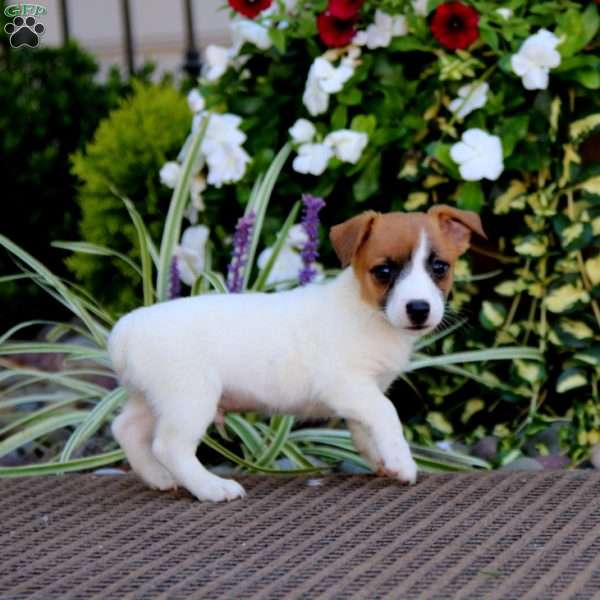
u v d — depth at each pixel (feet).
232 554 12.70
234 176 20.30
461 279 19.01
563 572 11.92
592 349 18.75
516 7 20.11
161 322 14.39
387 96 19.74
